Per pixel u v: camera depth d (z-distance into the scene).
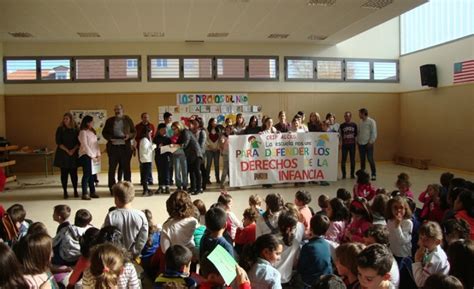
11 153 10.38
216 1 7.74
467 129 10.07
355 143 9.37
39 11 8.16
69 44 11.13
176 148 7.64
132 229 3.23
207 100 11.55
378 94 12.41
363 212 3.31
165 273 2.40
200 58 11.51
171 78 11.43
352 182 8.69
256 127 8.54
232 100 11.65
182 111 11.47
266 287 2.35
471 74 9.88
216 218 2.77
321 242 2.83
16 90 11.08
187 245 3.14
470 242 2.13
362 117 9.25
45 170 11.18
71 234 3.24
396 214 3.12
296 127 8.44
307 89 12.00
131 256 2.89
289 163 8.14
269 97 11.81
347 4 8.10
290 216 3.00
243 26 9.76
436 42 11.06
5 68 11.02
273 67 11.82
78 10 8.14
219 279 2.09
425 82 11.05
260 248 2.43
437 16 10.98
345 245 2.21
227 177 9.52
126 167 7.59
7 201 7.23
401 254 3.08
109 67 11.27
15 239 3.31
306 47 11.95
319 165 8.27
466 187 4.23
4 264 1.58
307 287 2.76
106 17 8.69
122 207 3.29
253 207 3.90
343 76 12.19
